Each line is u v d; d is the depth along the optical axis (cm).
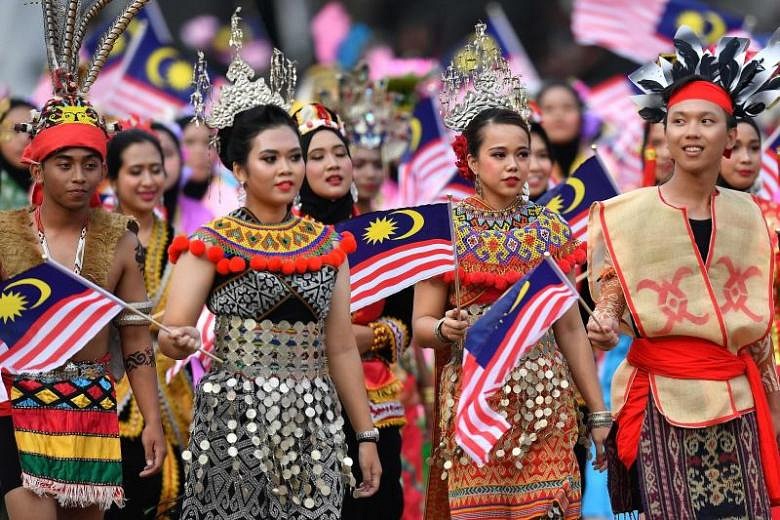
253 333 1625
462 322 1767
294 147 1648
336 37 4222
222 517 1612
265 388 1617
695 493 1688
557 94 2978
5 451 1708
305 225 1670
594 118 3491
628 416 1727
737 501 1684
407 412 2514
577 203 2125
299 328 1638
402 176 2886
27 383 1705
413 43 4238
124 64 3225
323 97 2553
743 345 1706
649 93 1773
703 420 1681
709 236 1714
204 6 3791
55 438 1705
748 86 1739
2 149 2792
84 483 1720
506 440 1791
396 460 2067
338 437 1648
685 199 1731
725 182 2203
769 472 1688
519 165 1838
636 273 1714
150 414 1789
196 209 2973
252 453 1614
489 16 3972
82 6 1798
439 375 1867
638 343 1727
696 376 1691
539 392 1795
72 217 1750
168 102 3231
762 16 4097
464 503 1800
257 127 1644
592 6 3572
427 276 1834
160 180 2312
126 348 1789
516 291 1736
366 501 2036
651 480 1698
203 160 2964
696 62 1750
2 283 1661
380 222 1873
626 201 1744
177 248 1623
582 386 1836
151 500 2158
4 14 3195
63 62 1767
